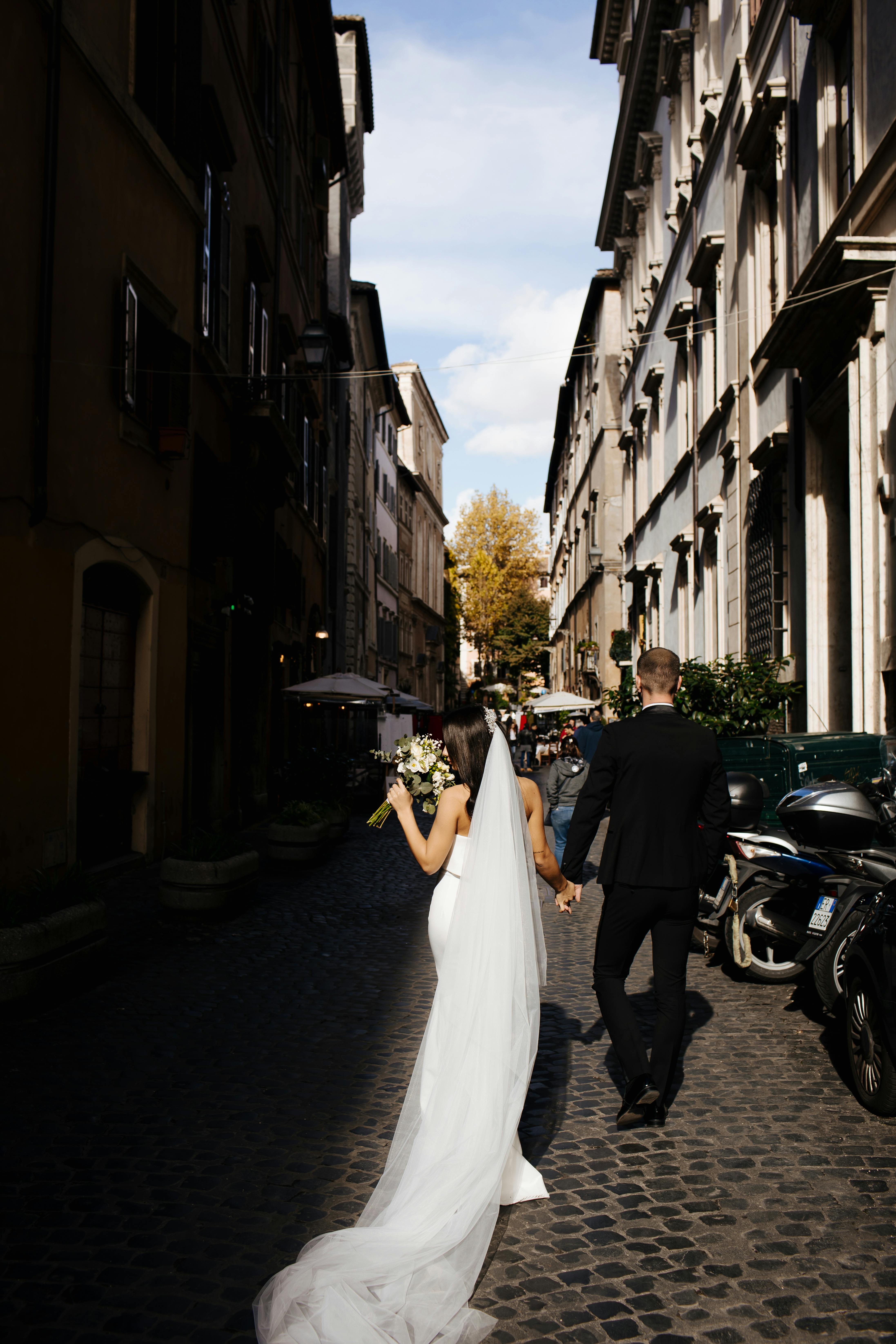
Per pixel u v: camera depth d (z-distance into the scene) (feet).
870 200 33.88
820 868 20.71
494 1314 9.53
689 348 70.18
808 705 42.63
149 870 36.63
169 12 39.14
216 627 48.16
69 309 30.71
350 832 55.36
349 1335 8.85
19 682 27.63
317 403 83.46
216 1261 10.32
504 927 11.46
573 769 38.01
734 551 58.08
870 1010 14.85
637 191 94.63
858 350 34.91
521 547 255.70
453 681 266.16
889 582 33.30
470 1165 10.41
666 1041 14.29
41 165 28.32
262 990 21.45
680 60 74.18
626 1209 11.68
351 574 117.39
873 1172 12.65
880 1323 9.34
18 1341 8.93
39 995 19.25
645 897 14.29
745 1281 10.07
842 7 37.99
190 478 42.93
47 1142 13.35
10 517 27.09
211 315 46.39
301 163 78.95
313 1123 14.12
